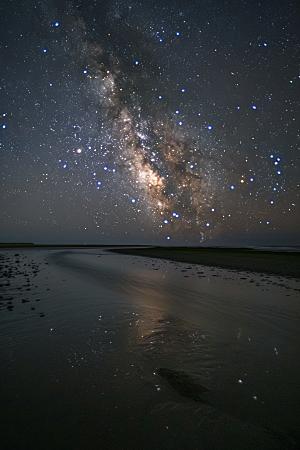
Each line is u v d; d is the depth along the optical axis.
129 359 2.45
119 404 1.77
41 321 3.53
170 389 1.96
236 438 1.46
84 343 2.82
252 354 2.58
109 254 17.16
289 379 2.11
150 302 4.62
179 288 5.84
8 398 1.82
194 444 1.42
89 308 4.20
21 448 1.37
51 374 2.16
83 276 7.36
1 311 3.94
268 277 7.52
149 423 1.58
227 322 3.58
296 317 3.79
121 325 3.42
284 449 1.38
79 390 1.93
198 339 2.97
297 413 1.68
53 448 1.37
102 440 1.44
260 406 1.75
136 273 8.10
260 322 3.58
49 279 6.78
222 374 2.19
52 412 1.67
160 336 3.05
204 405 1.77
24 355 2.52
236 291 5.56
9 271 8.02
